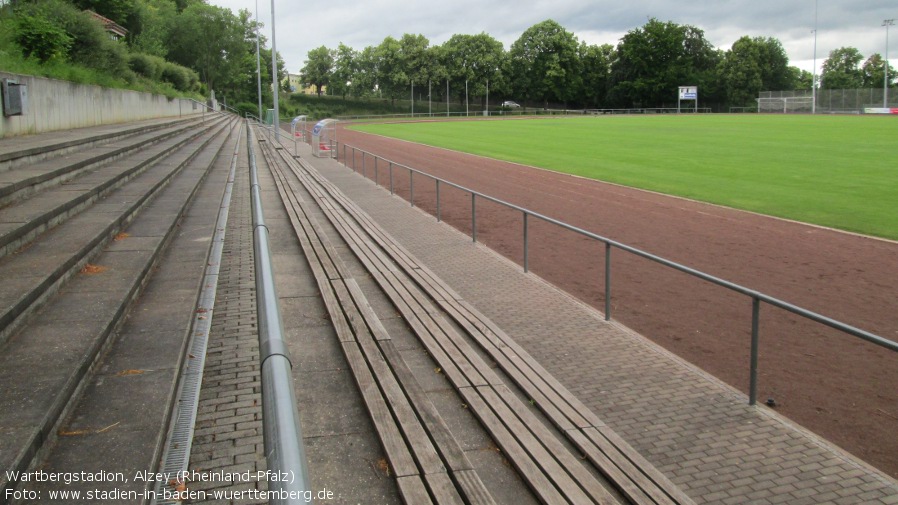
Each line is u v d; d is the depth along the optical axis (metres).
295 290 8.99
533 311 8.87
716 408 5.97
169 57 77.00
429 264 11.70
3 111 14.04
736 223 15.41
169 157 18.33
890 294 9.86
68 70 21.03
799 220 15.68
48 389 4.05
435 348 6.98
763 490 4.68
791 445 5.30
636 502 4.36
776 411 6.02
